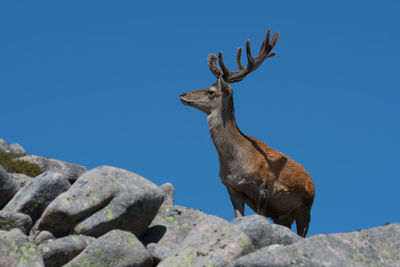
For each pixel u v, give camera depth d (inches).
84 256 781.3
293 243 774.5
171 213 1047.6
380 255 732.0
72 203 886.4
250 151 1119.0
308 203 1191.6
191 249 786.8
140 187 944.9
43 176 991.6
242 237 792.3
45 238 864.9
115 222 906.1
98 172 949.8
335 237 744.3
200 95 1144.8
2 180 1018.7
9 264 738.8
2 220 882.8
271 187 1115.9
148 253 819.4
